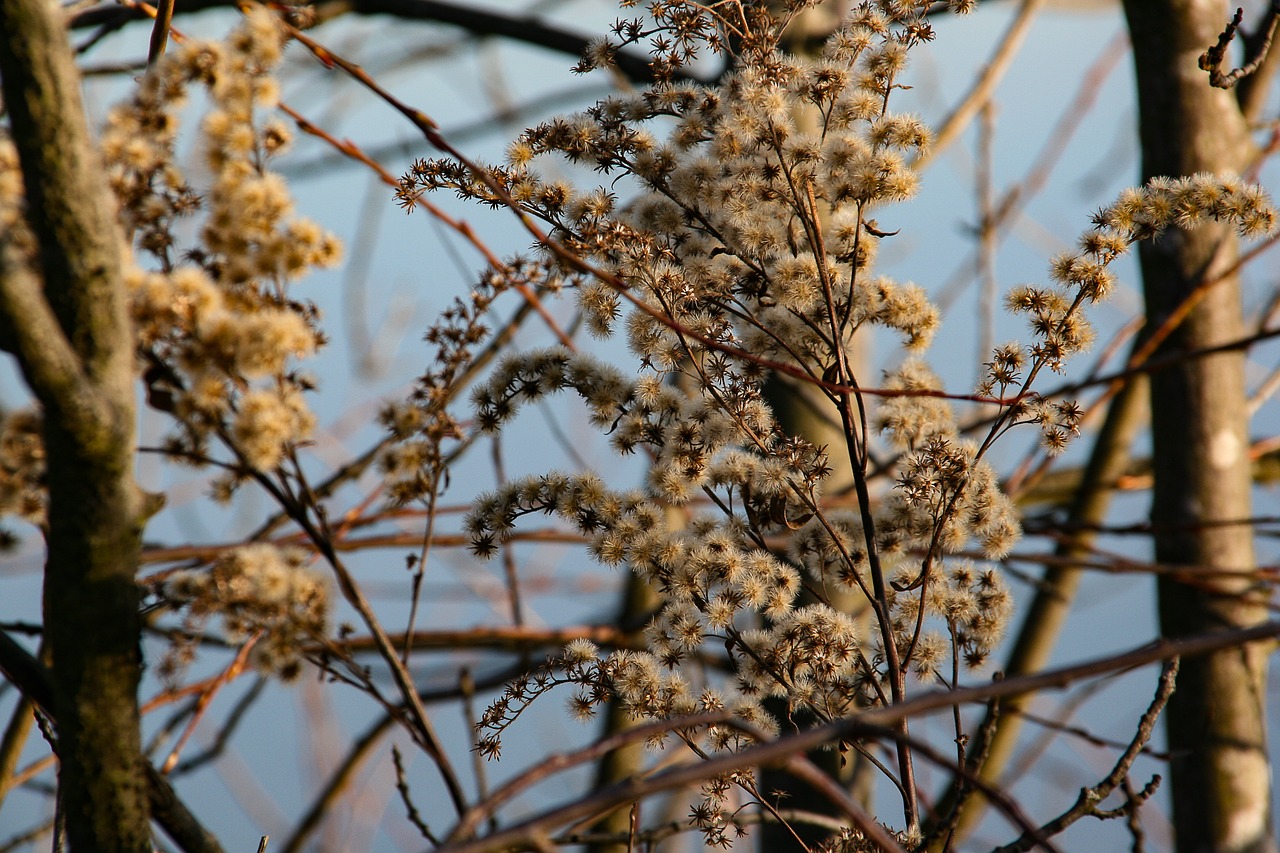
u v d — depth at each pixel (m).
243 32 1.34
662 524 1.39
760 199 1.39
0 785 1.50
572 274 1.39
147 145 1.33
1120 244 1.39
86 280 1.31
